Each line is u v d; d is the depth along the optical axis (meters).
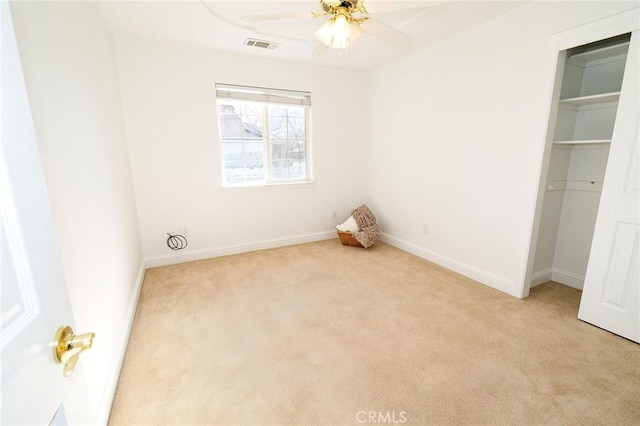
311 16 1.83
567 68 2.35
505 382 1.60
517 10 2.33
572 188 2.65
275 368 1.72
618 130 1.89
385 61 3.67
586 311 2.14
